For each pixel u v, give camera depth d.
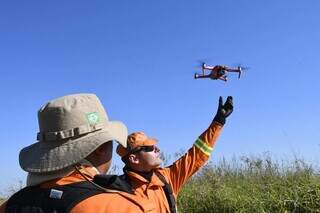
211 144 2.65
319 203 4.23
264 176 5.21
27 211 1.23
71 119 1.29
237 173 5.60
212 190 4.98
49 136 1.29
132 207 1.23
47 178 1.27
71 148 1.28
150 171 2.52
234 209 4.56
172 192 2.43
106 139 1.29
